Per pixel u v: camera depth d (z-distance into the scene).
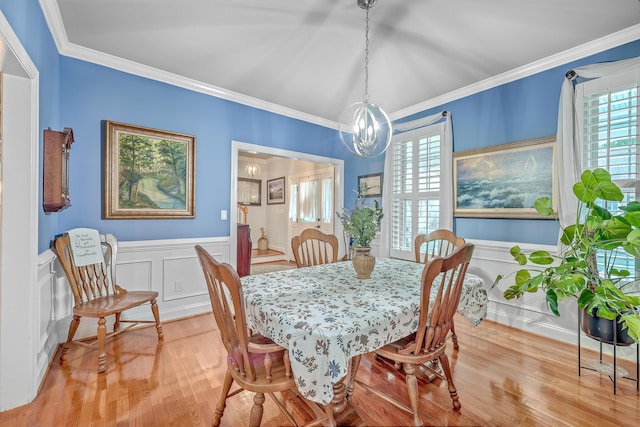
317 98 3.47
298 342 1.12
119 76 2.65
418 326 1.38
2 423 1.50
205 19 2.06
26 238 1.68
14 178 1.65
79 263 2.24
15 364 1.63
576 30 2.17
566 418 1.58
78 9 1.96
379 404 1.70
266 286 1.67
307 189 6.11
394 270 2.10
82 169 2.49
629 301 1.74
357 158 4.48
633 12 1.96
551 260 2.10
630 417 1.58
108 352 2.25
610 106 2.24
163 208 2.90
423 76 2.91
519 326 2.76
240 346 1.23
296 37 2.27
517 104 2.81
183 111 3.02
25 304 1.66
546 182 2.60
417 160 3.65
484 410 1.64
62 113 2.39
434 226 3.47
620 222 1.79
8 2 1.37
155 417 1.56
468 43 2.34
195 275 3.11
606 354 2.26
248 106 3.50
